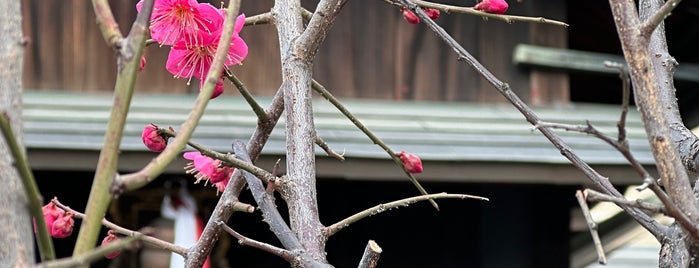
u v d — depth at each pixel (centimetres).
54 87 493
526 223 531
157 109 473
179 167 413
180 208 508
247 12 513
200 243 155
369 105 513
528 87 524
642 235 659
